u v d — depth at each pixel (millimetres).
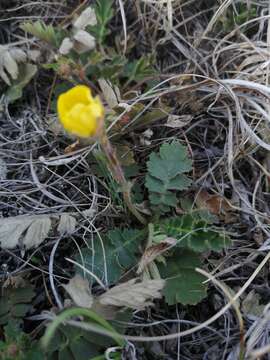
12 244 193
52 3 254
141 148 225
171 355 194
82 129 151
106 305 180
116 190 205
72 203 212
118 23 259
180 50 247
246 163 229
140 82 235
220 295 200
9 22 258
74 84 228
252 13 248
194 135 235
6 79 235
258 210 222
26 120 236
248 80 234
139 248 199
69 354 177
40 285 202
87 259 196
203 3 261
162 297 200
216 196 214
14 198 218
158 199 203
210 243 191
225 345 193
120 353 180
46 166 222
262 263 191
